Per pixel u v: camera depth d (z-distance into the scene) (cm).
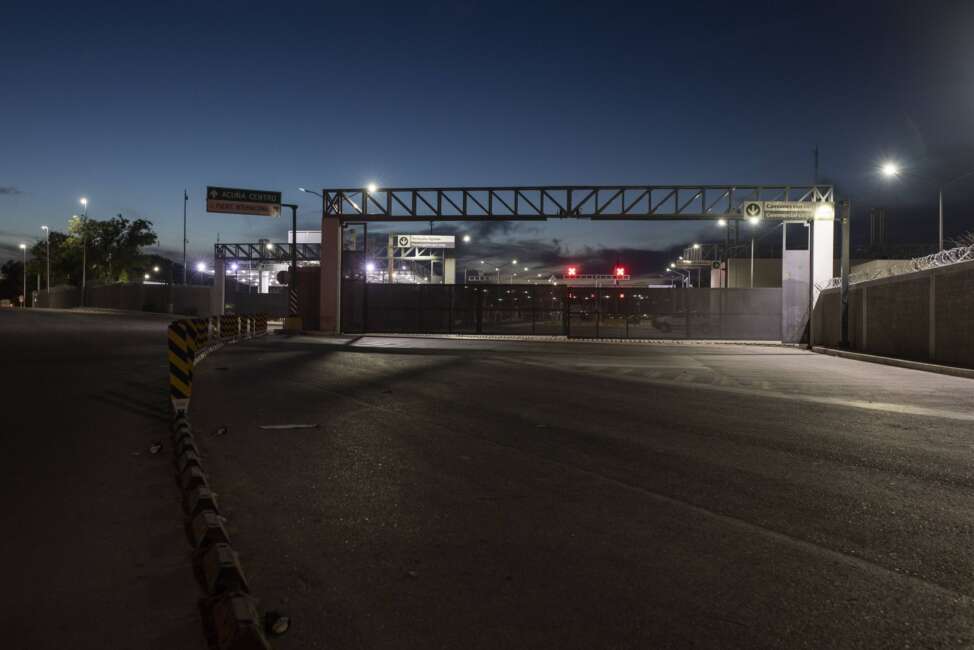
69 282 9662
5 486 593
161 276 11506
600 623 345
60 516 512
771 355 2730
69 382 1336
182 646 318
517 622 345
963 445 838
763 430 931
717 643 324
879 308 2591
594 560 435
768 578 408
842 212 3139
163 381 1381
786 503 573
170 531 482
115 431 856
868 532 498
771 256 7606
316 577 403
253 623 310
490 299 4253
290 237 7525
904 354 2366
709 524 513
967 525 516
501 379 1562
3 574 400
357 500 569
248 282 9031
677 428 938
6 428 860
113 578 397
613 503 568
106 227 9188
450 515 530
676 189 3484
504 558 438
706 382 1595
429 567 420
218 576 370
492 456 744
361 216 3800
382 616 351
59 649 312
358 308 4200
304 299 4197
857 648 322
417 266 8288
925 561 439
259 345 2755
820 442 847
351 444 797
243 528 492
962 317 1973
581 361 2206
